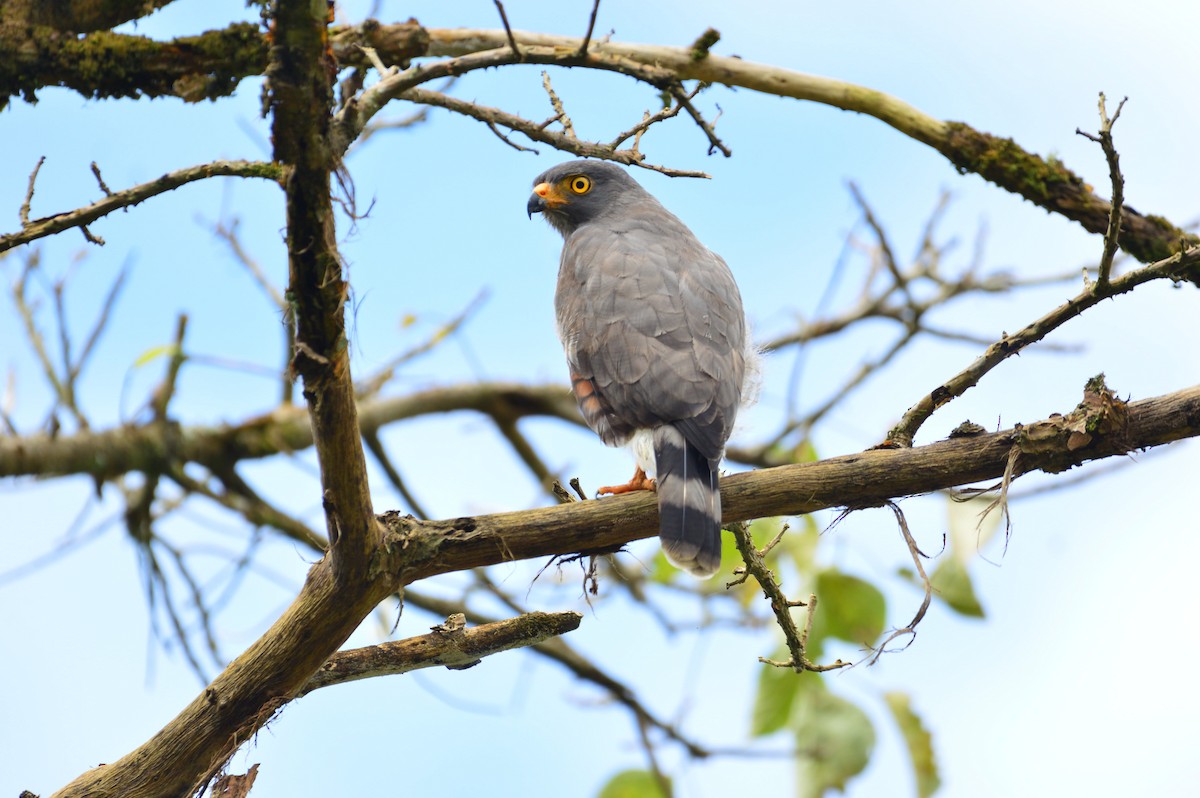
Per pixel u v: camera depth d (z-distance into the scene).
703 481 8.03
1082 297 7.56
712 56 9.70
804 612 10.09
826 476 7.80
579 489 7.83
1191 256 7.32
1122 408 7.41
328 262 5.88
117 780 7.02
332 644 7.12
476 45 9.16
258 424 13.27
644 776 11.13
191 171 7.27
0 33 8.21
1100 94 7.07
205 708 7.07
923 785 9.64
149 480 12.37
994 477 7.67
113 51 8.32
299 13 5.38
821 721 9.77
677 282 9.95
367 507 6.74
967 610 9.85
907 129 10.10
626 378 9.30
